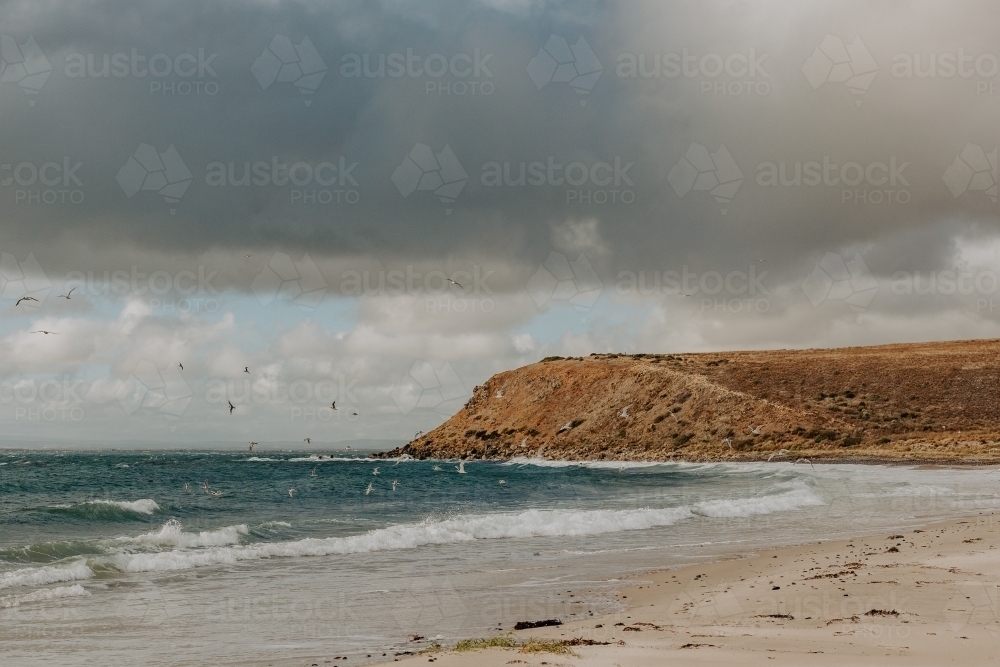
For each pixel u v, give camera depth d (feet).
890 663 28.07
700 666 27.68
